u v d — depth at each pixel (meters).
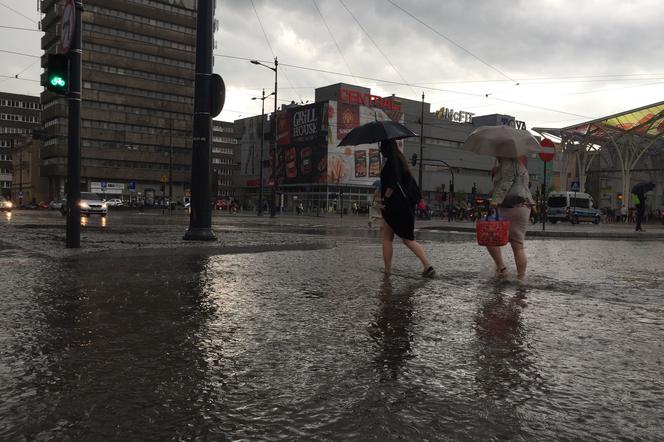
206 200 9.95
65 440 1.76
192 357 2.71
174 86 91.62
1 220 20.94
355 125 72.88
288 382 2.36
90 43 83.81
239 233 13.40
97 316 3.60
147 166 90.31
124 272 5.73
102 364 2.56
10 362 2.57
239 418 1.96
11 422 1.89
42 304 3.96
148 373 2.45
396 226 5.60
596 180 85.69
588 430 1.90
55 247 7.95
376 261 7.09
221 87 9.89
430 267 5.60
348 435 1.83
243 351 2.83
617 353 2.88
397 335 3.21
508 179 5.62
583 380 2.44
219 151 148.62
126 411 2.01
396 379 2.42
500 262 5.77
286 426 1.90
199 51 9.85
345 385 2.33
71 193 7.83
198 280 5.23
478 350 2.91
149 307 3.92
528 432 1.88
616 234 18.06
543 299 4.43
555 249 10.04
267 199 82.25
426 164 83.44
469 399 2.19
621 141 63.50
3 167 113.69
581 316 3.79
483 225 5.55
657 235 18.50
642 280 5.69
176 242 9.31
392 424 1.93
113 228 15.30
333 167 70.69
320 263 6.78
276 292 4.62
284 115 78.00
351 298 4.38
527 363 2.69
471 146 5.87
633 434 1.87
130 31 86.75
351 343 3.03
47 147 84.06
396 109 80.62
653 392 2.29
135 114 88.62
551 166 98.31
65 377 2.37
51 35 82.12
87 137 84.62
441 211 61.12
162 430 1.85
